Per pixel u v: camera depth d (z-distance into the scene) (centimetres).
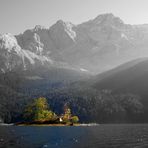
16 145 10269
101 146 9894
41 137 13500
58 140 12131
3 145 10181
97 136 13762
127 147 9525
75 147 9725
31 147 9844
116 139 12044
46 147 9838
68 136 14050
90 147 9681
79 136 13975
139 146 9725
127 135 13925
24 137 13412
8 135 14400
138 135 13800
